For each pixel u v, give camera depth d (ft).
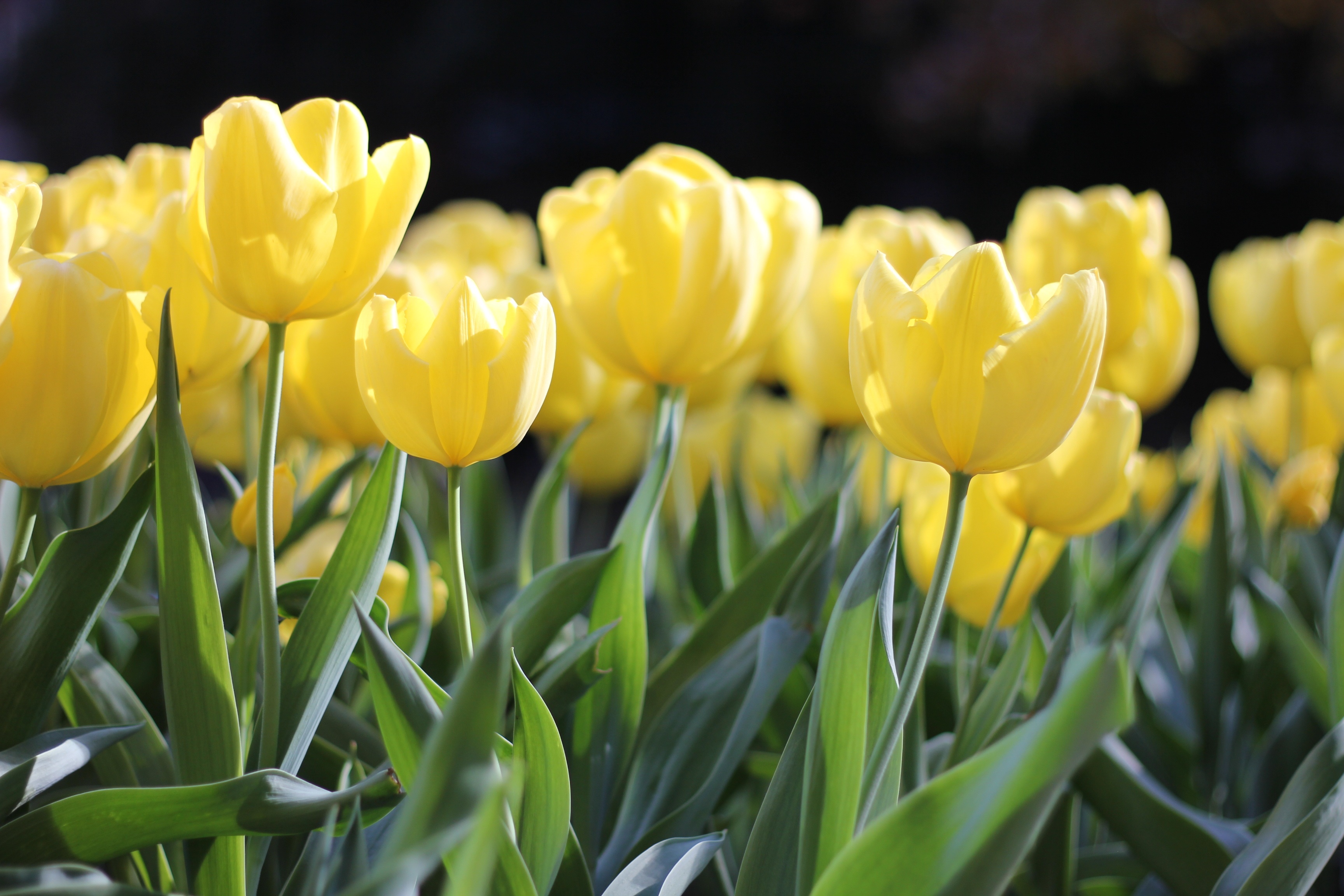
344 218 3.49
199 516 3.53
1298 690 4.68
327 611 3.62
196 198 3.51
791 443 8.30
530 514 4.29
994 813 3.30
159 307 3.61
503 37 34.04
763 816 3.62
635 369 3.94
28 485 3.51
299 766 3.70
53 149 36.78
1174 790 4.45
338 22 35.19
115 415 3.52
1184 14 26.35
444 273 4.17
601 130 34.37
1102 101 31.99
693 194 3.85
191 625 3.54
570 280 3.92
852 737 3.52
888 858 3.35
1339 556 4.02
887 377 3.48
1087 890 4.18
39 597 3.55
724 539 4.40
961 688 4.17
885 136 34.55
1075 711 3.22
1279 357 5.44
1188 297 4.74
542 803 3.55
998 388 3.43
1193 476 4.17
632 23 34.27
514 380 3.50
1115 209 4.31
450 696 3.62
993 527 3.98
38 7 36.70
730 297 3.88
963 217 34.53
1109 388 4.77
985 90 27.35
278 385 3.53
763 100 34.78
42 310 3.44
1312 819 3.62
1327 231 5.00
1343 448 5.92
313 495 4.04
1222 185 32.55
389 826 3.60
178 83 36.01
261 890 3.70
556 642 4.11
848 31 33.50
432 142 34.55
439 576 4.15
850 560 4.68
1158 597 5.33
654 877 3.60
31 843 3.46
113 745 3.67
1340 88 27.78
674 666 4.08
